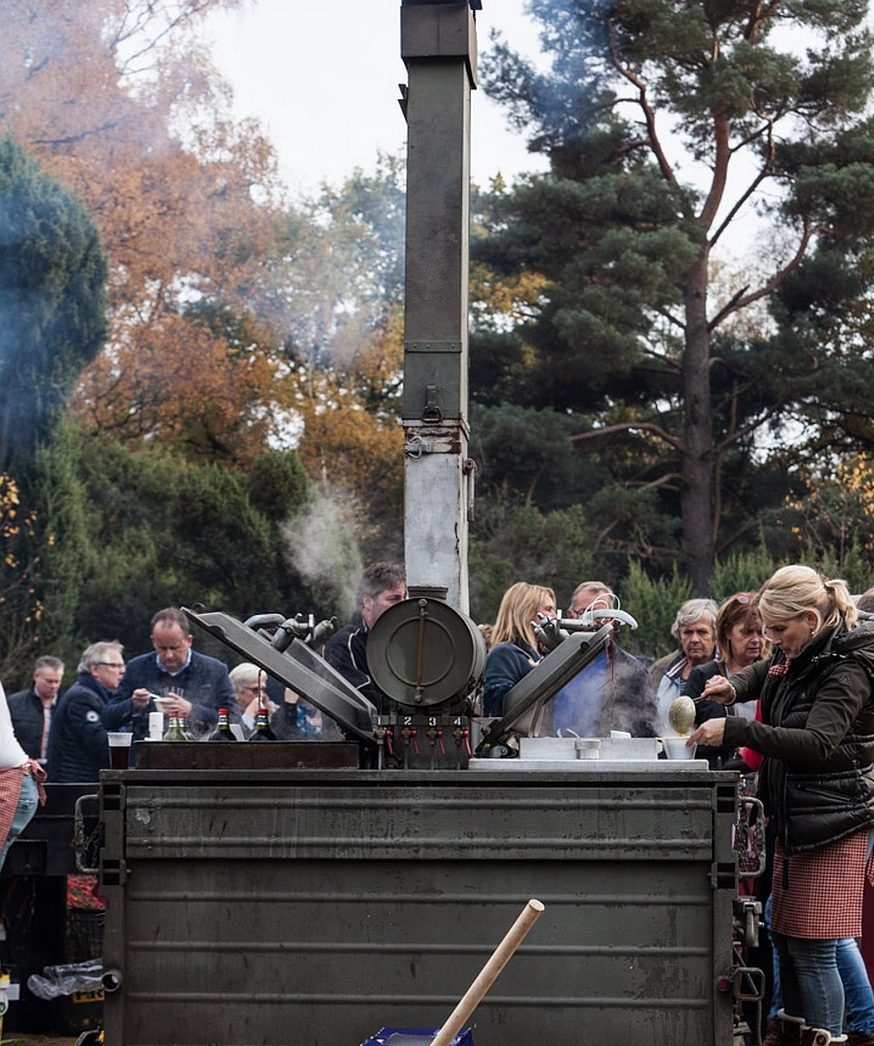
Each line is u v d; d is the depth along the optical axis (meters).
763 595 5.67
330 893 4.91
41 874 7.78
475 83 6.31
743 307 31.44
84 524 24.73
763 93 28.84
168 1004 4.94
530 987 4.85
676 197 29.06
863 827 5.59
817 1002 5.66
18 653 21.92
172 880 4.96
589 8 29.14
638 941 4.83
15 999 7.83
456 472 5.94
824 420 30.52
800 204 29.19
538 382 30.12
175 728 6.40
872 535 25.77
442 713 5.21
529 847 4.82
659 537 30.09
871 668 5.50
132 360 32.72
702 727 5.42
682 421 32.47
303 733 9.53
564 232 29.20
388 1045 4.61
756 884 6.70
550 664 5.54
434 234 6.00
